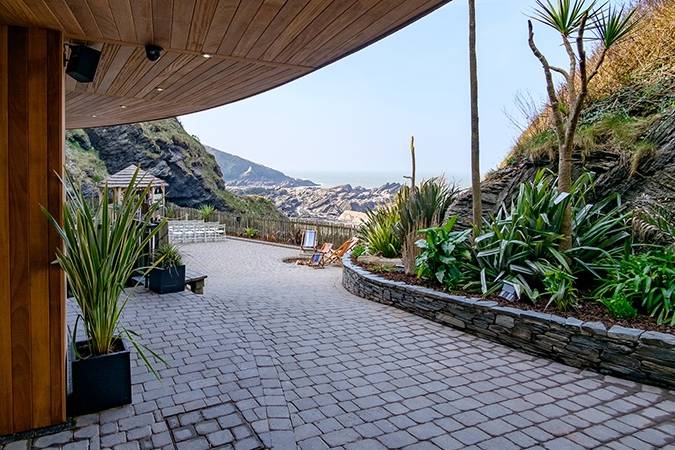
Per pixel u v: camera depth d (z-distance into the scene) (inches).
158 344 145.3
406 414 102.1
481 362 137.8
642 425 98.5
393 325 178.1
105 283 98.1
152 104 245.3
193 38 122.0
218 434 90.0
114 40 122.5
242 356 135.3
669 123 204.7
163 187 490.0
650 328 130.6
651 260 152.3
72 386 97.5
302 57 141.6
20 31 86.7
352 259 293.6
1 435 87.3
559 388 118.6
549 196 177.5
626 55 257.1
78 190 94.7
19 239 87.9
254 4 97.3
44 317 90.0
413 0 95.6
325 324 178.2
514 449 87.7
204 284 274.5
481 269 186.5
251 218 603.5
